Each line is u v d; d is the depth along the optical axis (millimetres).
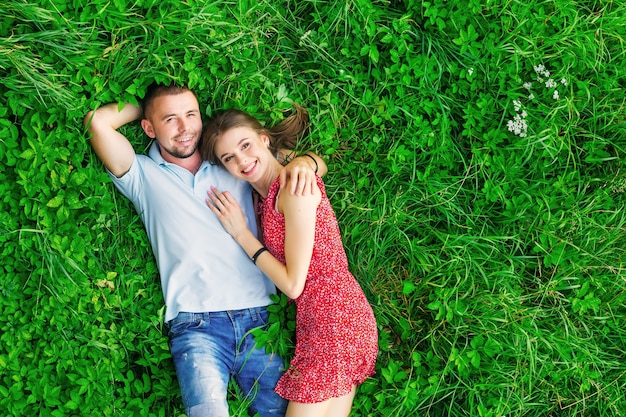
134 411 2551
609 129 2877
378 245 2848
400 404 2674
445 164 2855
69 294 2459
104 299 2564
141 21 2482
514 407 2756
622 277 2807
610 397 2801
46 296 2453
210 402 2430
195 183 2586
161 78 2479
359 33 2729
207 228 2580
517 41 2824
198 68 2604
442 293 2746
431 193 2826
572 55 2805
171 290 2584
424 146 2840
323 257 2496
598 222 2867
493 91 2834
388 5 2863
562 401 2812
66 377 2463
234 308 2592
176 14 2525
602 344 2883
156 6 2520
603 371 2850
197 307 2572
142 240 2684
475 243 2816
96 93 2457
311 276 2516
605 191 2846
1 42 2316
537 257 2861
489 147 2814
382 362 2807
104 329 2561
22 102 2395
